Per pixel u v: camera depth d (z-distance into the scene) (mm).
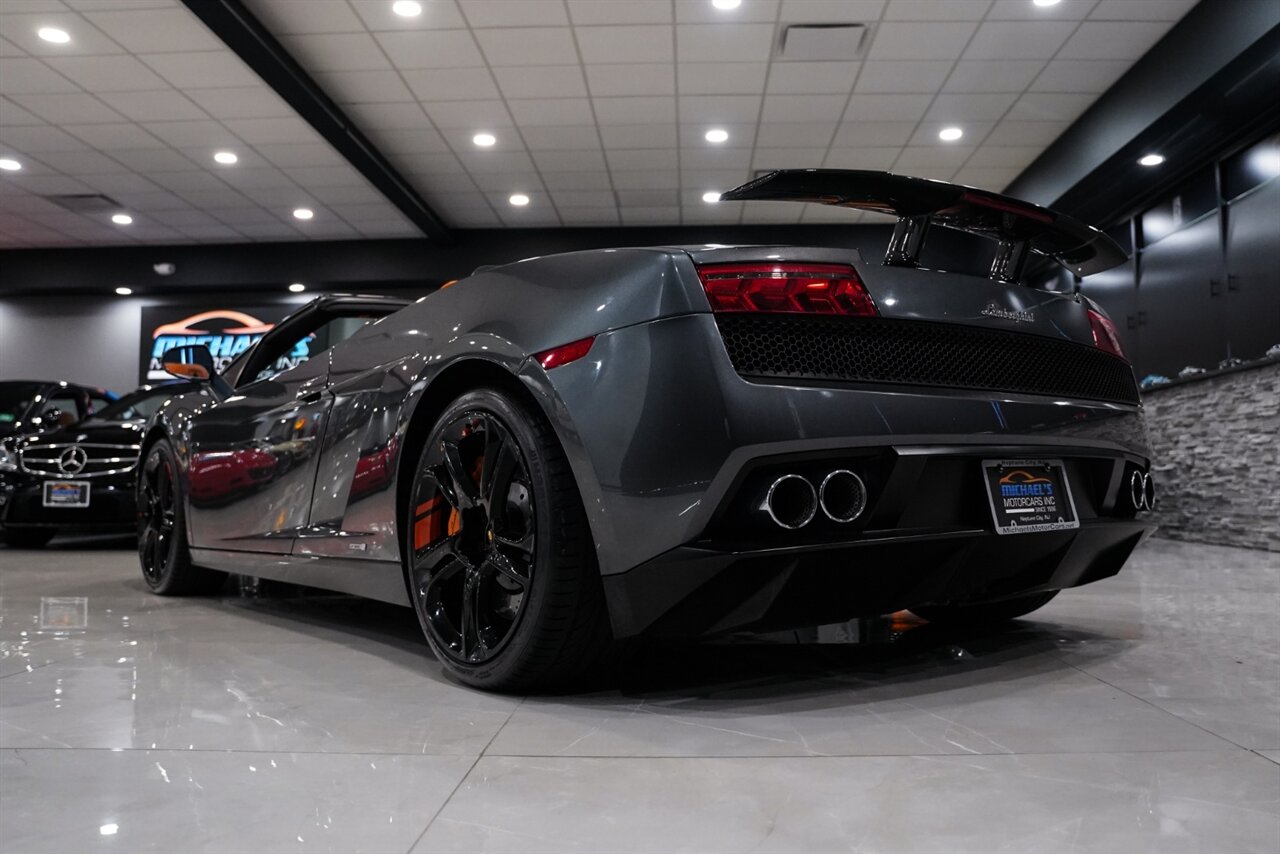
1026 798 858
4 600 2516
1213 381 4895
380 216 9711
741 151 7910
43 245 10836
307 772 951
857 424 1177
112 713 1203
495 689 1326
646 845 753
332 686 1372
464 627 1365
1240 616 2016
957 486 1291
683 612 1171
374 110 7023
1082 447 1404
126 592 2730
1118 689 1306
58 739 1078
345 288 10742
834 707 1216
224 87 6586
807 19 5668
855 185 1340
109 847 750
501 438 1306
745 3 5488
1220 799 850
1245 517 4566
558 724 1141
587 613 1229
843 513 1184
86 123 7223
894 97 6816
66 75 6395
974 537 1270
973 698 1259
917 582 1294
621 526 1157
